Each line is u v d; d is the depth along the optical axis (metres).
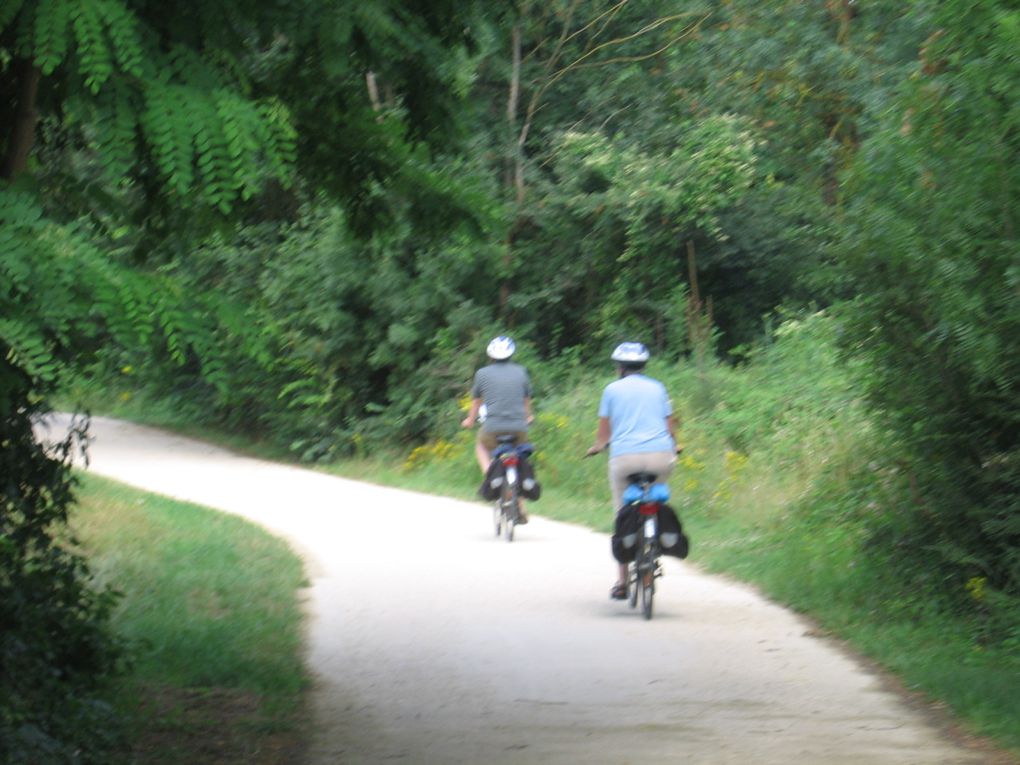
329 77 15.66
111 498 39.75
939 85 25.05
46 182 13.62
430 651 23.80
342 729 18.72
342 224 20.14
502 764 16.97
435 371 60.25
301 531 39.19
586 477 48.72
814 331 50.81
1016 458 25.28
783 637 25.08
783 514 36.94
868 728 18.67
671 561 34.31
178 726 18.19
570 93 66.12
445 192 19.53
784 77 62.38
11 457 19.11
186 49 13.12
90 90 12.25
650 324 65.31
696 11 64.56
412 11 16.78
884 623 25.56
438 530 39.78
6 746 14.82
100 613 20.55
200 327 12.61
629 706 20.00
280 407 63.53
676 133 64.00
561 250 64.50
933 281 24.22
